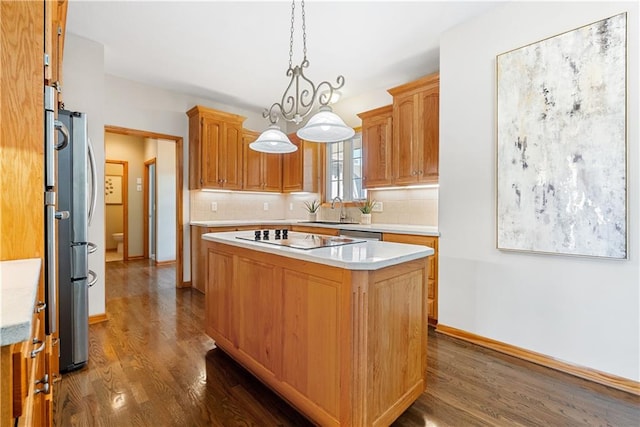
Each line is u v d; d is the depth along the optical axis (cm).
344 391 142
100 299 299
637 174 186
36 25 121
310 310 159
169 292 404
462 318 268
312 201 505
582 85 202
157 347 246
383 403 150
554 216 215
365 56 324
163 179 586
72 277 210
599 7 197
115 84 376
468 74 262
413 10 247
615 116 191
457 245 270
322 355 153
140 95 394
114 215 702
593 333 203
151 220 649
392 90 340
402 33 281
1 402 59
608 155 194
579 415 168
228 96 441
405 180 334
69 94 279
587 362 205
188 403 177
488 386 195
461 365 221
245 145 462
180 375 206
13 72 118
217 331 238
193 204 440
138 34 282
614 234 192
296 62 337
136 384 195
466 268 264
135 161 654
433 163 309
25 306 62
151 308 340
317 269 155
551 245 216
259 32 279
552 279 220
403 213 383
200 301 365
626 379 191
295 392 167
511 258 239
